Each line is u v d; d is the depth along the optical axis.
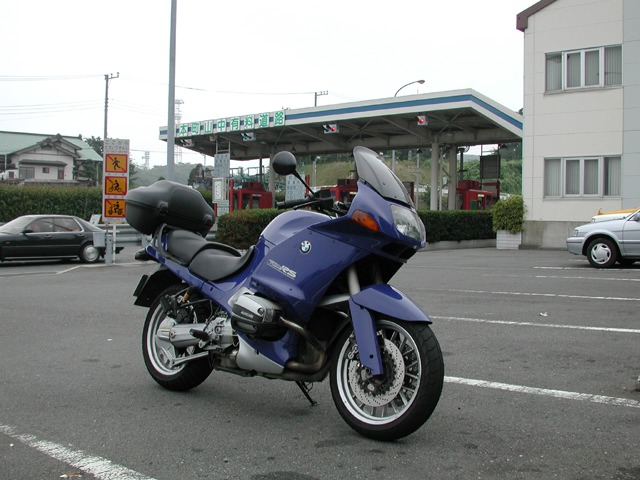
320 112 30.92
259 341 4.31
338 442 4.05
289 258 4.26
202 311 5.09
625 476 3.51
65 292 11.36
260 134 36.38
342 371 4.21
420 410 3.81
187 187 5.62
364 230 3.94
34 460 3.77
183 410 4.72
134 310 9.30
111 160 17.41
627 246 14.52
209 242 5.23
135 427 4.36
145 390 5.25
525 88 23.05
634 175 21.16
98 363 6.17
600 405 4.77
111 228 20.75
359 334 3.93
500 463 3.70
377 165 4.18
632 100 21.20
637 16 21.11
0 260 16.98
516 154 81.25
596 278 12.65
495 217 23.62
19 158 62.78
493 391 5.13
